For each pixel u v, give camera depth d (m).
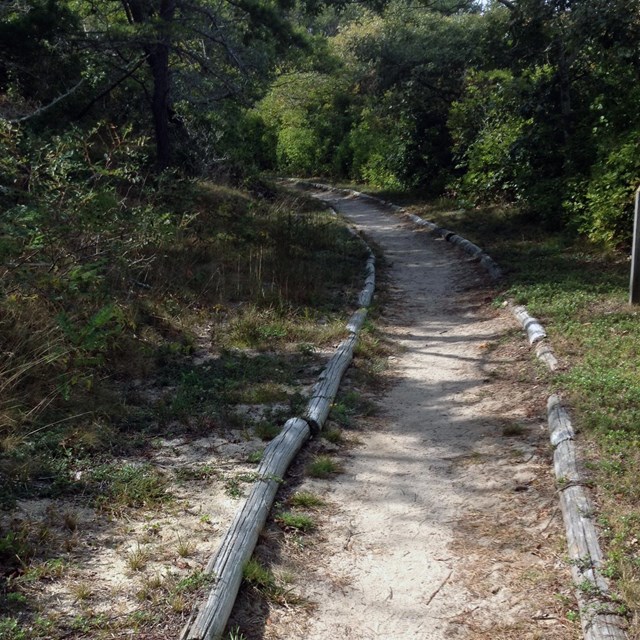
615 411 5.52
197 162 17.75
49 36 12.03
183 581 3.58
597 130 12.75
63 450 4.96
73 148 8.88
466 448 5.58
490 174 17.56
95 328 6.05
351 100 34.84
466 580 3.97
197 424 5.63
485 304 9.87
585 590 3.58
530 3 14.59
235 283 9.48
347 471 5.23
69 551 3.89
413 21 27.06
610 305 8.55
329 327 8.31
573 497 4.42
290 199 20.67
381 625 3.62
